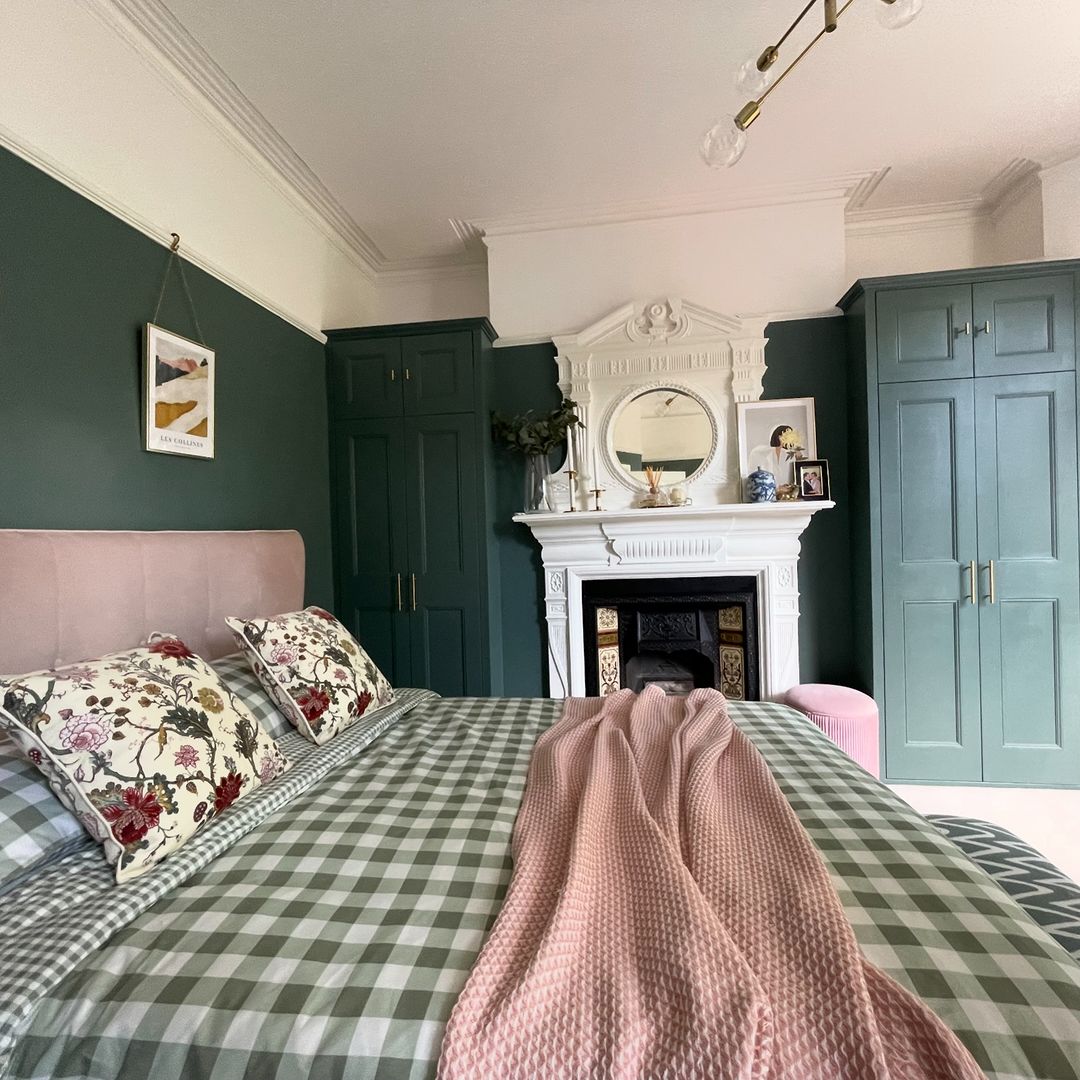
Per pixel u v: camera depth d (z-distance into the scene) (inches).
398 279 157.0
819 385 127.7
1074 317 107.3
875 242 140.6
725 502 129.1
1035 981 30.3
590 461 133.2
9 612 56.0
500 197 125.0
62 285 67.5
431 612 129.0
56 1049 30.6
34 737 43.1
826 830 46.5
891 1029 27.7
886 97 97.2
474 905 39.0
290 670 69.3
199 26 79.0
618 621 136.2
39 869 41.4
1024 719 111.1
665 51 86.4
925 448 113.0
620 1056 27.6
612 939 34.4
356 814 51.9
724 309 131.2
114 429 74.2
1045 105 99.8
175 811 45.1
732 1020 28.0
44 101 66.1
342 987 31.9
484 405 128.2
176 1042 30.0
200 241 91.7
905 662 114.7
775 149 111.2
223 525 95.1
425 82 91.4
